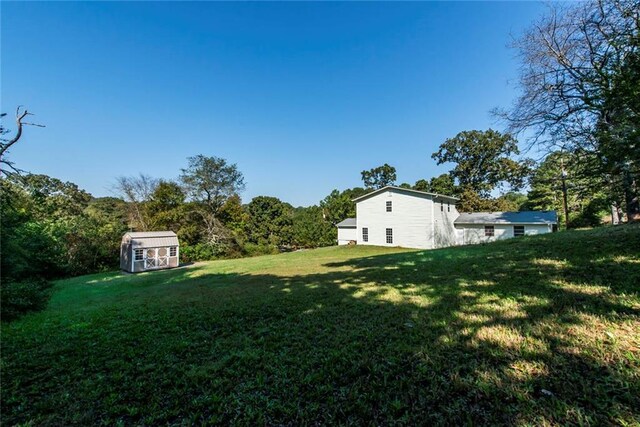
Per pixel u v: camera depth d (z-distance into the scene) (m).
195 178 28.56
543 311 3.51
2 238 8.87
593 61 9.04
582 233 10.51
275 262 15.41
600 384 2.05
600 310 3.29
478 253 9.41
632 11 7.02
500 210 28.72
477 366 2.45
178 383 2.68
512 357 2.54
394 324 3.72
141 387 2.65
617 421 1.73
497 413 1.90
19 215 10.42
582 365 2.31
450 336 3.10
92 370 3.10
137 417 2.22
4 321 5.76
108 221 22.39
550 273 5.32
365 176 46.66
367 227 24.02
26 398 2.58
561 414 1.82
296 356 3.06
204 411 2.24
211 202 29.61
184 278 11.78
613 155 5.46
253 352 3.25
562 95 10.34
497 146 30.17
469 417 1.88
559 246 8.15
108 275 16.38
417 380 2.37
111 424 2.16
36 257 13.62
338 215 37.91
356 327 3.76
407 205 21.42
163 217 26.36
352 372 2.61
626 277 4.35
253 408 2.22
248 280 9.17
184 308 5.73
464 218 22.78
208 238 26.77
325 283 7.27
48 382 2.87
